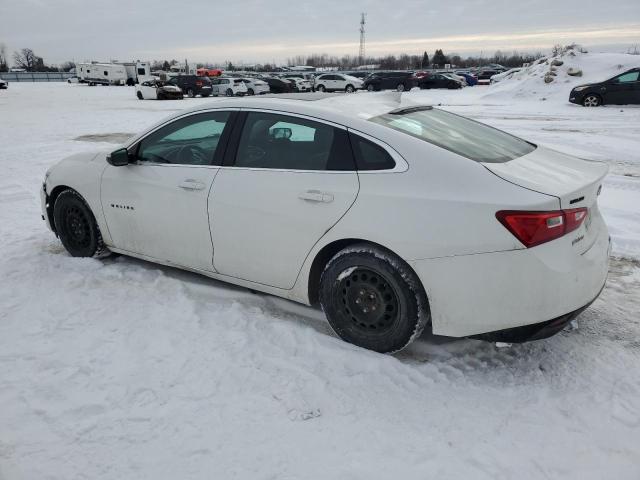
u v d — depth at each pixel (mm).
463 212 2762
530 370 3059
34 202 7016
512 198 2693
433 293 2885
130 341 3332
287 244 3355
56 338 3379
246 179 3494
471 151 3092
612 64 26703
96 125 16594
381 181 3008
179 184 3799
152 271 4418
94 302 3877
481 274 2748
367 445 2443
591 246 2963
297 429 2547
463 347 3312
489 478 2250
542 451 2416
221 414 2650
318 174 3221
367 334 3176
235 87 34500
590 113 17969
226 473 2277
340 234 3105
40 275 4383
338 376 2961
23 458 2371
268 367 3047
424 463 2330
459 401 2762
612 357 3188
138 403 2736
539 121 15633
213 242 3723
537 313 2721
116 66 58219
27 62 117438
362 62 128375
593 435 2520
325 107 3375
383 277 3016
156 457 2373
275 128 3473
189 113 3908
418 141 3039
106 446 2443
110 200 4281
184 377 2953
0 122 17656
